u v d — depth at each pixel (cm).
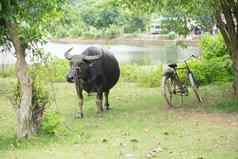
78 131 1185
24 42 1080
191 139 1077
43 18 1111
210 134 1127
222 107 1503
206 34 2314
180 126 1234
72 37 6153
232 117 1348
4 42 1163
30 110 1091
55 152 972
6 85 2142
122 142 1057
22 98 1086
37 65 1178
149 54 4475
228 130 1171
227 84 2002
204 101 1622
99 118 1389
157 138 1095
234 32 1620
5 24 1069
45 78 1734
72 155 942
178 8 1459
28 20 1061
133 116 1404
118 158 914
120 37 6006
